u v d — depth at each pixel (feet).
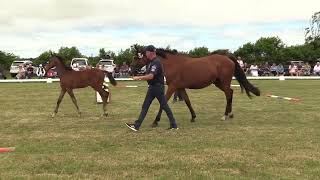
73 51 205.05
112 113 48.37
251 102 59.26
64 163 25.08
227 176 22.40
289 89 85.35
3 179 22.08
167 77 38.60
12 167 24.39
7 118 44.68
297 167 24.17
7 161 25.67
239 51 216.33
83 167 24.29
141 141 31.53
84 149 28.96
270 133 34.60
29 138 33.19
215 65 40.40
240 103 57.98
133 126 36.01
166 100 35.91
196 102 59.36
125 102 60.13
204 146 29.58
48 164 24.88
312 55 208.13
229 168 24.08
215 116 45.21
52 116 45.60
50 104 58.23
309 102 59.06
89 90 83.92
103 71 46.75
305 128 37.04
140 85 100.07
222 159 25.90
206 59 40.34
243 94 72.28
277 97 63.26
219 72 40.86
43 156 26.89
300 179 21.88
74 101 46.01
